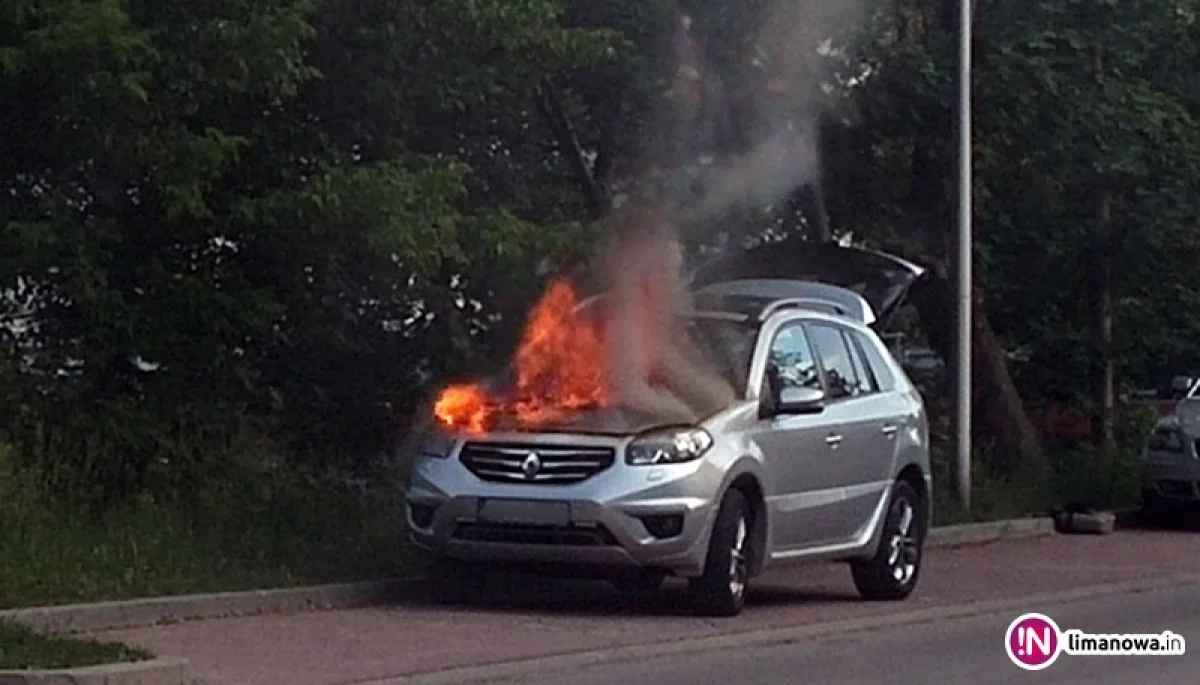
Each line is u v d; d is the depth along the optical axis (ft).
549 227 59.21
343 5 56.90
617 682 41.24
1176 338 96.89
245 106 56.29
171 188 52.75
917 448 57.31
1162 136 82.17
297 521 55.47
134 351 54.54
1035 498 82.69
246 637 44.75
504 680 40.86
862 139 77.41
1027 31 76.79
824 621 51.42
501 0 57.72
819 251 74.64
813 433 52.34
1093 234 89.30
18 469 51.19
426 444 50.62
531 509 48.16
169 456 54.75
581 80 67.00
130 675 37.73
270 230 55.16
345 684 39.27
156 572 49.42
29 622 43.52
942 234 81.92
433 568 51.85
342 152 57.57
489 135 62.80
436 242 55.01
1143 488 84.43
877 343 57.41
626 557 48.06
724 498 49.14
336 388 60.03
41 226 52.47
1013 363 95.91
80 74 51.55
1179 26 82.74
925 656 46.88
